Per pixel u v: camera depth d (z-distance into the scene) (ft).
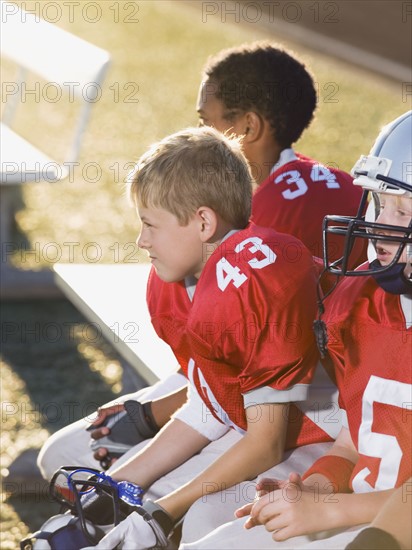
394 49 111.34
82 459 27.58
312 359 22.59
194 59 103.09
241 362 22.61
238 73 29.40
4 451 34.71
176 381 28.55
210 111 29.86
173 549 23.43
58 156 70.33
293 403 23.75
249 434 22.52
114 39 110.11
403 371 19.90
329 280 24.95
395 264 19.52
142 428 27.04
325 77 98.37
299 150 72.69
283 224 28.12
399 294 20.16
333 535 19.85
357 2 138.72
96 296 35.78
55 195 63.26
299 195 28.27
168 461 24.59
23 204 61.57
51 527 22.74
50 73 51.42
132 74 95.76
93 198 62.69
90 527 22.65
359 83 96.37
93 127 78.02
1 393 39.63
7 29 57.82
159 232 23.45
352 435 21.02
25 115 80.38
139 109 83.61
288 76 29.68
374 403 20.29
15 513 31.04
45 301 49.75
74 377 41.37
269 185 28.89
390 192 19.74
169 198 23.02
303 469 23.29
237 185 23.52
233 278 22.38
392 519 18.76
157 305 25.84
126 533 21.85
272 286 22.29
